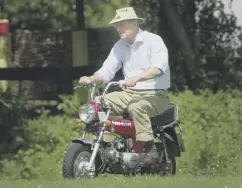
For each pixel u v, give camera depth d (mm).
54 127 24719
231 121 26719
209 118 26812
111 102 18797
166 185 15969
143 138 18516
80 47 31203
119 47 19203
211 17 33156
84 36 31297
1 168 23609
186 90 28141
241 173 24531
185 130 25625
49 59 32281
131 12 18828
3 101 25578
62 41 32000
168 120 19750
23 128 24750
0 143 24391
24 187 16406
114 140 18516
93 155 17688
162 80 19047
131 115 18594
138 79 18125
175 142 20078
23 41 32875
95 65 31047
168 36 31875
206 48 32969
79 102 26172
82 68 30812
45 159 23609
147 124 18594
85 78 18562
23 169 23484
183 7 32719
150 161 19203
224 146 25484
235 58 32969
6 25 31109
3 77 30406
